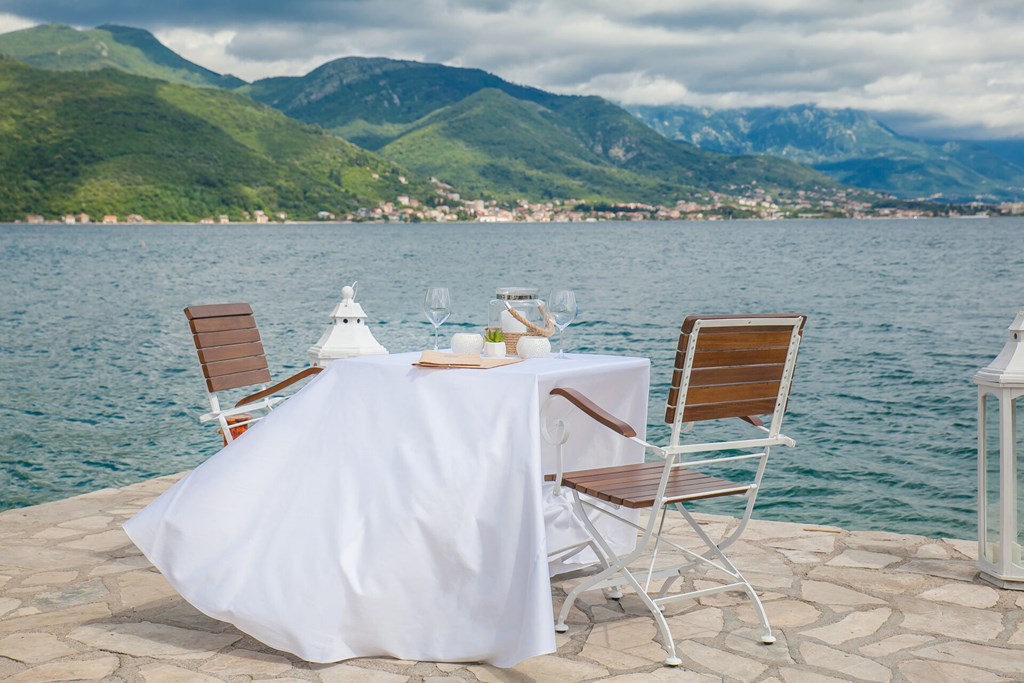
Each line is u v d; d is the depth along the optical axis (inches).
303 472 120.6
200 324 156.5
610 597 135.3
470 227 5807.1
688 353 107.3
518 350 137.0
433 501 112.2
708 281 1430.9
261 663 110.7
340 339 189.6
